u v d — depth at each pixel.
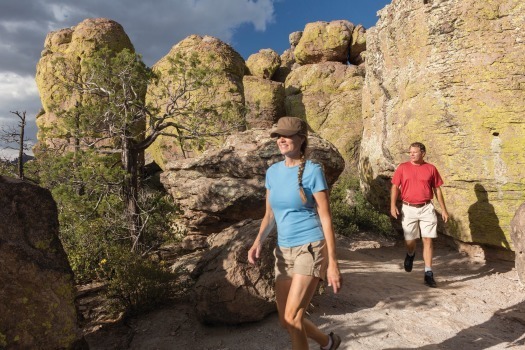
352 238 12.70
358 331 4.04
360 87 27.91
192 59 10.56
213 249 5.57
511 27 6.46
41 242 3.71
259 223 5.45
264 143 9.79
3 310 3.31
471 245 7.03
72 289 3.76
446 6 6.95
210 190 9.48
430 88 7.14
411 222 5.88
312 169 2.64
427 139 7.23
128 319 5.45
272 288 4.64
